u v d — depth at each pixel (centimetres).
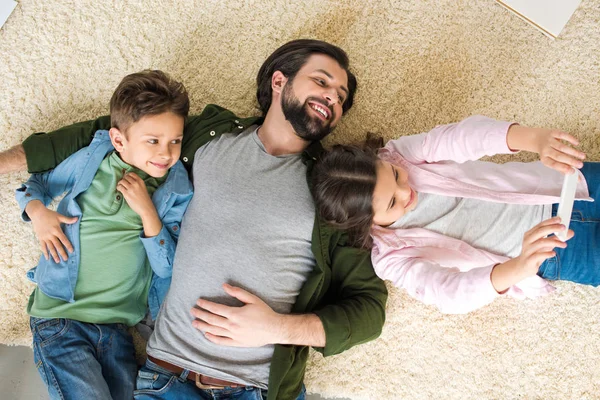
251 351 125
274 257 125
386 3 154
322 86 128
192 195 132
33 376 144
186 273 127
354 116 152
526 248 101
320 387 145
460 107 151
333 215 123
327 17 154
